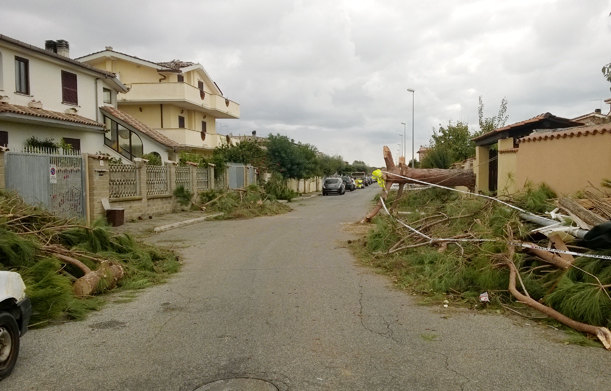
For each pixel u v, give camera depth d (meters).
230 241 14.29
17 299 4.86
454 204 12.60
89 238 9.63
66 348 5.39
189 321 6.42
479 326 6.10
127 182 18.77
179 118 35.59
